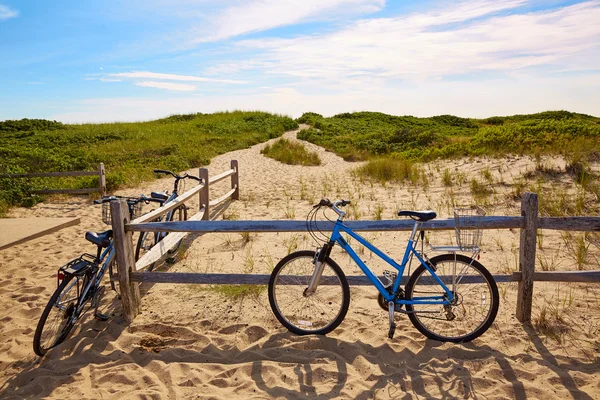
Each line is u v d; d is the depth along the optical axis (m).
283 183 13.49
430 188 10.62
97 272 4.23
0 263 6.45
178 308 4.73
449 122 40.44
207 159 18.33
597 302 4.53
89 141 24.44
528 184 9.36
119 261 4.32
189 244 7.15
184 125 30.91
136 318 4.52
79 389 3.40
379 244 6.75
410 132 23.69
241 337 4.12
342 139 25.73
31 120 31.69
